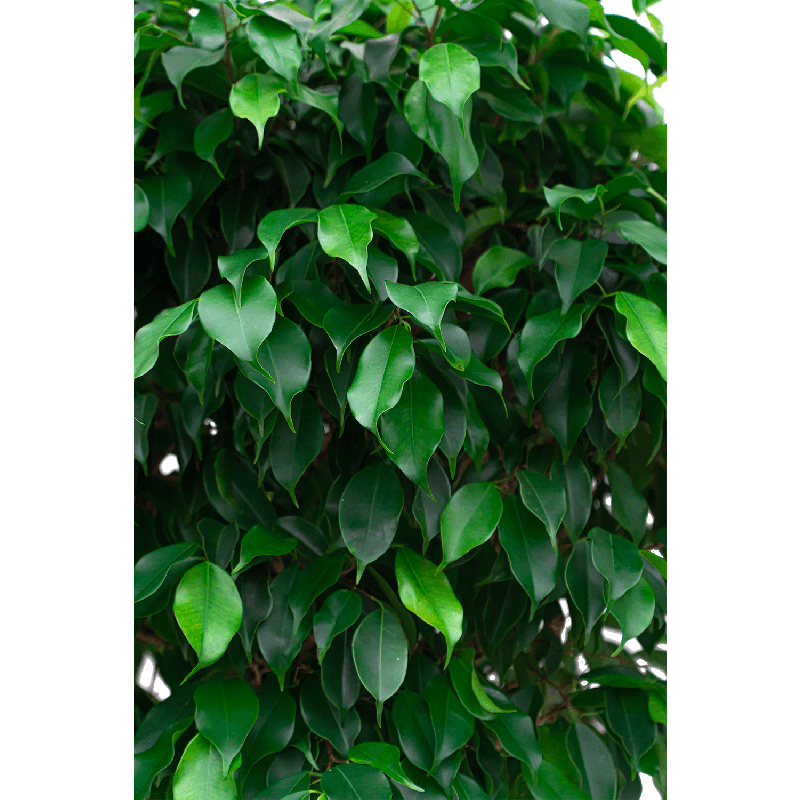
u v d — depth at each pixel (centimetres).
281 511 99
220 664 96
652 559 100
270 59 82
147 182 90
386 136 92
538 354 84
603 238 96
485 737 94
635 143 107
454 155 86
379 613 87
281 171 93
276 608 88
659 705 94
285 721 86
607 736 103
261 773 86
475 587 96
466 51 82
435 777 84
